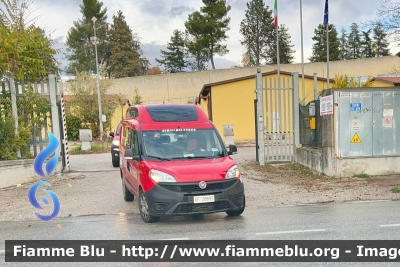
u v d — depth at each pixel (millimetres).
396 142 12336
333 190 10539
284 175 13141
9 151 13289
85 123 36250
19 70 13930
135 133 8711
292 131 15562
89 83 35969
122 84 48062
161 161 7875
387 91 12227
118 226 7586
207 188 7266
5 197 11031
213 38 62719
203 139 8516
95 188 11977
